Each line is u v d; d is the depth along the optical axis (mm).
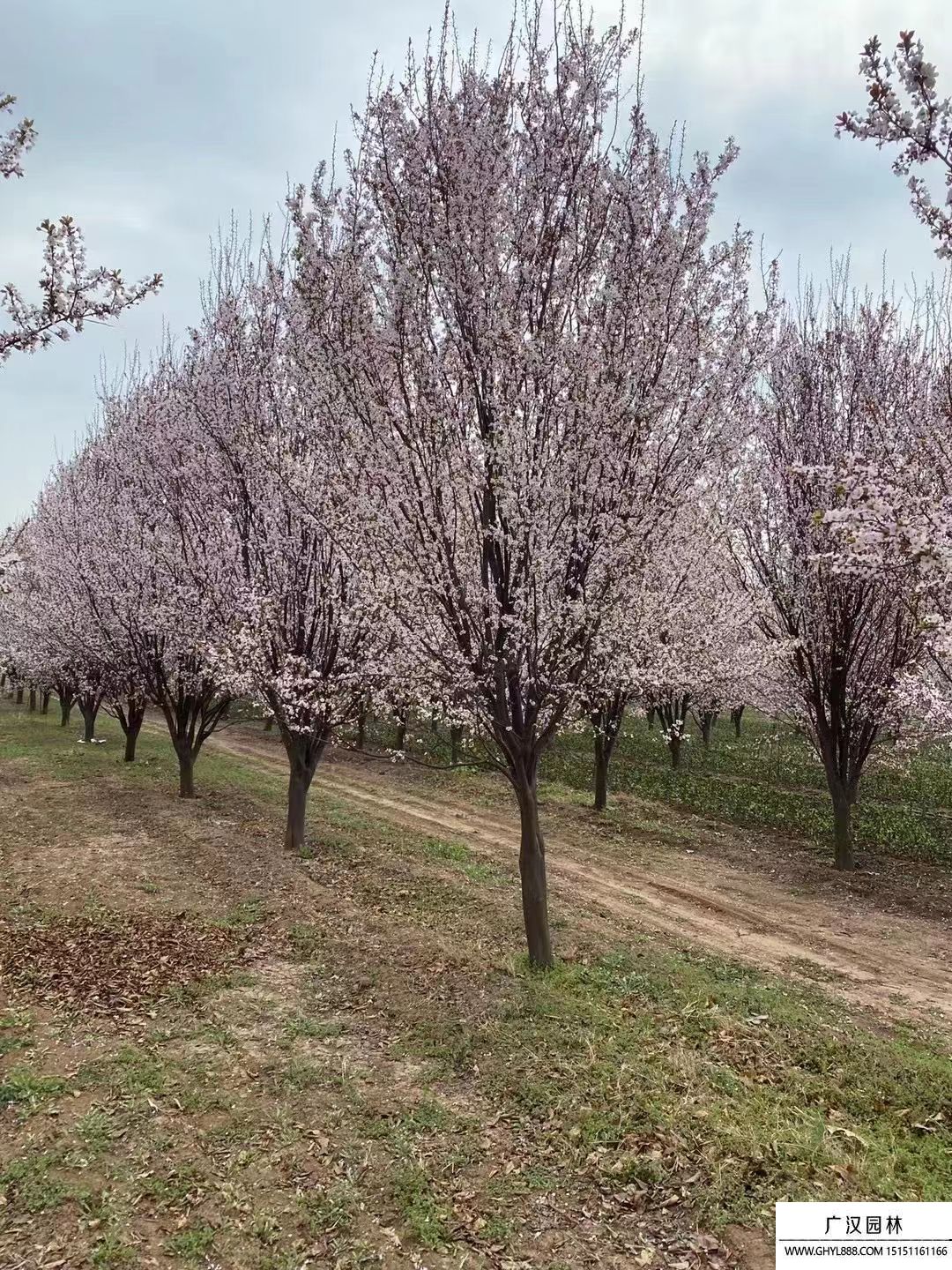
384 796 14586
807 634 10328
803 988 6652
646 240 5871
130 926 7516
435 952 6938
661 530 6242
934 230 4137
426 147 5781
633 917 8320
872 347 9906
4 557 10312
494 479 5621
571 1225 3732
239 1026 5637
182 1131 4391
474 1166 4145
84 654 15961
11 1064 5062
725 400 6285
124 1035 5492
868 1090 4926
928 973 7148
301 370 6848
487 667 6082
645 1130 4391
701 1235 3658
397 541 5957
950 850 11102
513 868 9938
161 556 11781
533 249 5867
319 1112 4582
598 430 5723
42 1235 3613
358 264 6016
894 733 12242
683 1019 5785
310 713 9922
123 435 14672
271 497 9555
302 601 9906
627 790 15352
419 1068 5102
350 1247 3576
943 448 7125
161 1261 3477
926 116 3658
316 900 8352
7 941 7086
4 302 5090
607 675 7102
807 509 9516
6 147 5070
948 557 4836
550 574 5840
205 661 11984
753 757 19062
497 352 5656
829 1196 3883
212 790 14617
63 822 11820
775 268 7523
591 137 5887
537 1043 5367
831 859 10883
